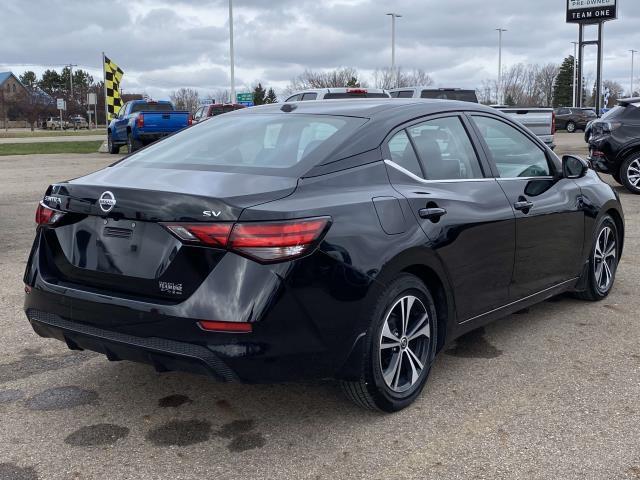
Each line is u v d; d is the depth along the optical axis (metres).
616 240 5.89
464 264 3.98
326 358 3.28
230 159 3.75
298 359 3.20
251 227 3.06
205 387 4.08
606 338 4.87
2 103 82.88
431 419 3.64
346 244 3.29
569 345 4.73
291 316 3.13
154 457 3.27
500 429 3.51
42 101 86.88
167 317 3.14
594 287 5.61
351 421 3.62
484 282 4.19
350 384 3.52
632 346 4.70
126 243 3.32
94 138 41.88
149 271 3.24
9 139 40.56
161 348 3.19
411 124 4.02
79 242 3.51
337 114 4.01
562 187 5.04
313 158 3.54
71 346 3.62
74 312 3.46
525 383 4.10
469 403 3.83
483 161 4.38
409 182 3.81
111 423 3.62
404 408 3.76
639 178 12.10
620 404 3.79
